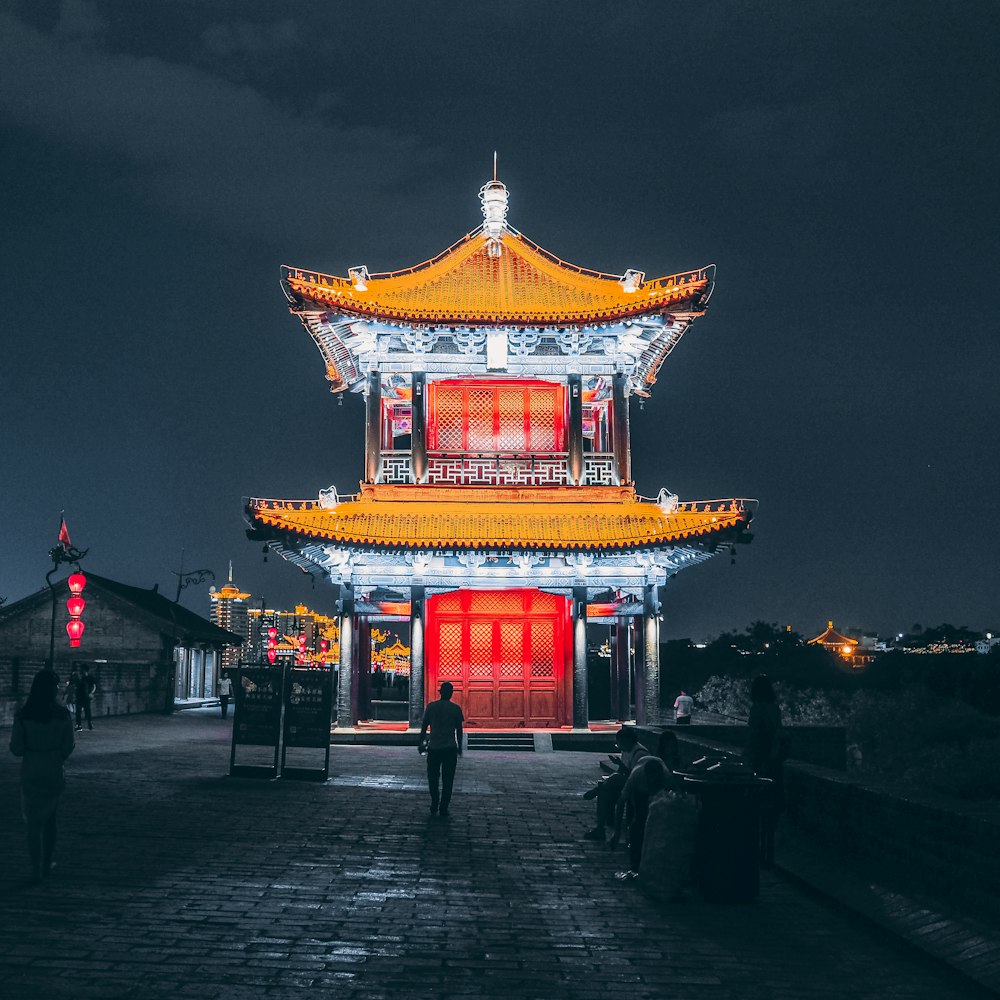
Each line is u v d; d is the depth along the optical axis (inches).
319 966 325.1
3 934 346.3
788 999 307.3
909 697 2261.3
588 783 856.3
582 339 1339.8
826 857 489.7
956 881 370.3
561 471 1358.3
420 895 429.1
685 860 434.6
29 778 427.5
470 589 1330.0
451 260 1459.2
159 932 356.5
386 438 1578.5
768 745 519.8
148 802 670.5
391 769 938.1
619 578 1307.8
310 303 1245.7
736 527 1179.9
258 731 826.8
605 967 336.2
